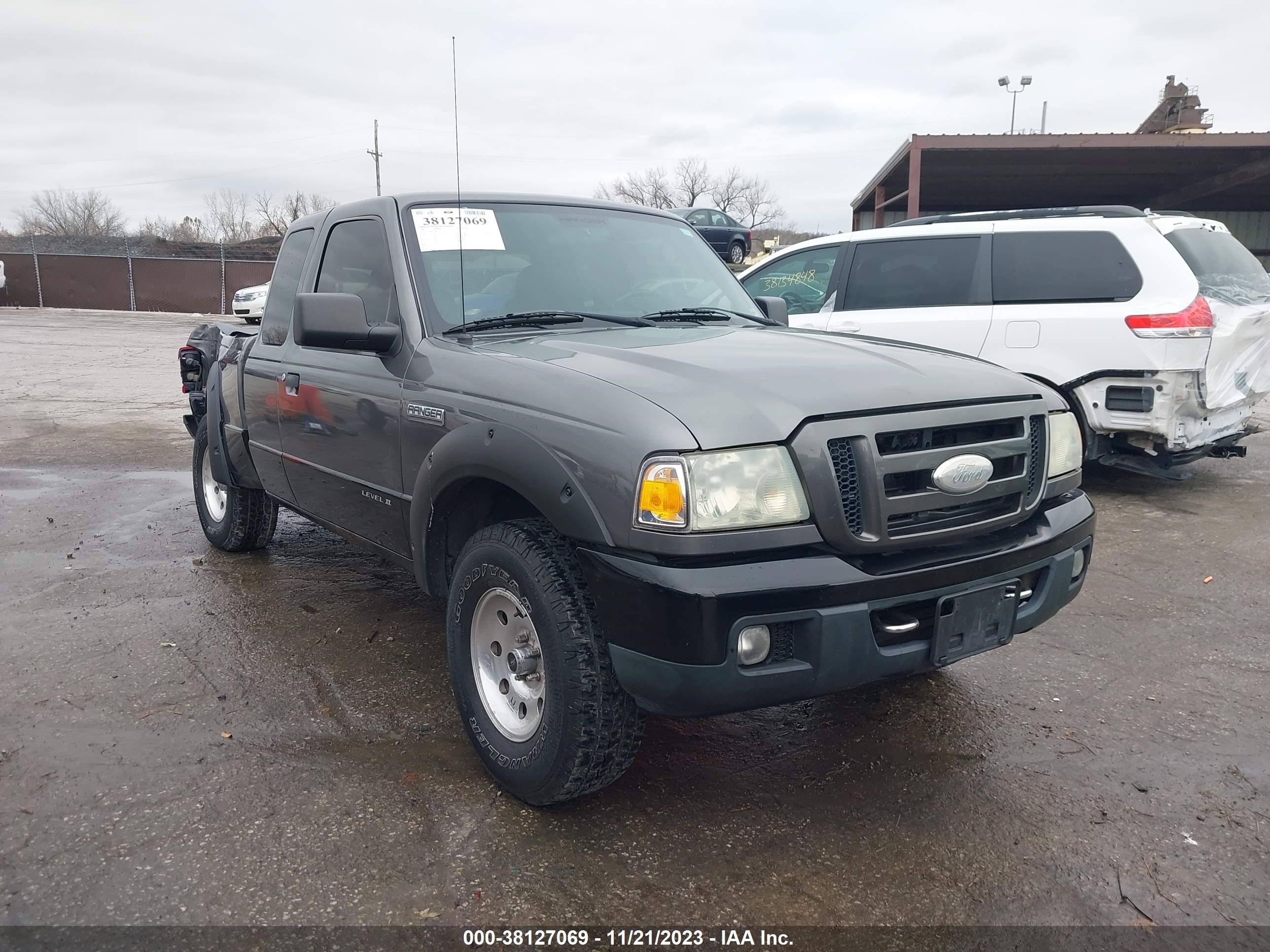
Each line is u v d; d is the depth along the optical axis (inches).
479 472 110.2
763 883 97.1
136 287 1291.8
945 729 131.7
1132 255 251.6
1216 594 188.5
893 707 138.6
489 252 143.2
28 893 93.7
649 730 131.3
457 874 97.8
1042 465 113.0
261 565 206.2
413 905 92.8
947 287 276.8
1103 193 1197.1
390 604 181.2
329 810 109.3
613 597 95.1
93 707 135.5
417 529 124.3
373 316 144.3
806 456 94.7
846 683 96.1
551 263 146.7
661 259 159.6
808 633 93.8
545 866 99.2
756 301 166.2
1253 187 1103.6
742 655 92.4
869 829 107.1
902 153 951.6
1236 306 253.6
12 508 256.5
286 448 168.6
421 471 121.3
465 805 110.7
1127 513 254.5
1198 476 303.9
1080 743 128.0
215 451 199.6
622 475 94.4
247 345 191.0
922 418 100.9
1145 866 100.1
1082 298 257.1
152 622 170.2
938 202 1266.0
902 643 100.0
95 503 263.7
